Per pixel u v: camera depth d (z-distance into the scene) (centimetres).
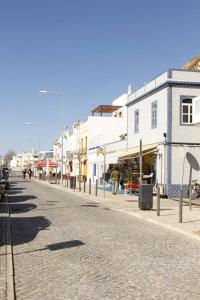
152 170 3288
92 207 2333
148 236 1364
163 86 3100
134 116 3753
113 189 3378
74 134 6975
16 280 808
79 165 5994
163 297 711
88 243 1203
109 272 876
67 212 2034
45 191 3797
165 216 1873
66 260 983
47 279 816
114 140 4847
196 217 1839
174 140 3030
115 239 1283
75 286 769
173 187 3005
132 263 962
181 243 1247
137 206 2373
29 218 1769
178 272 885
